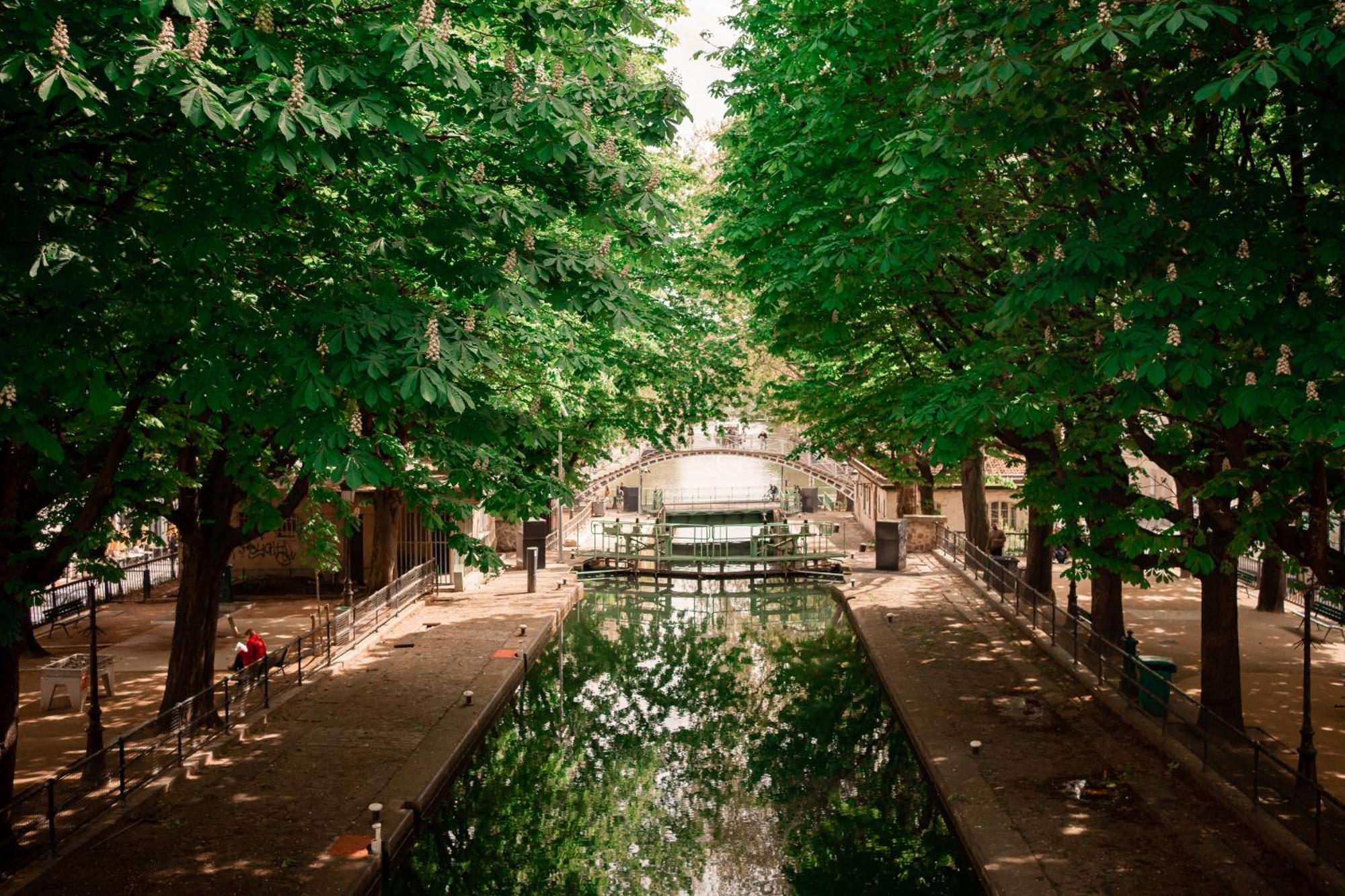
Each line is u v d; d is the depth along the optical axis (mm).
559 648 30578
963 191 13727
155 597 33312
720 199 21891
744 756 21016
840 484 61938
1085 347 12805
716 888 15070
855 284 15383
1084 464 15969
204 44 7996
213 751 17703
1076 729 19359
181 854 13672
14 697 13375
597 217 11578
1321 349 8977
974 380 13055
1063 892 12453
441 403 10305
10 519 12391
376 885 13734
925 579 39281
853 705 24609
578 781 19656
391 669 24719
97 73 8180
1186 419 11859
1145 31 8789
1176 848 13672
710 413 29969
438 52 8703
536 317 19156
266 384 9406
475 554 14523
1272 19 8398
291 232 11375
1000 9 10352
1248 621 28578
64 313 9352
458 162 11477
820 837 16766
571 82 11219
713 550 46438
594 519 57312
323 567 23047
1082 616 26625
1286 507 11555
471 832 17203
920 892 14602
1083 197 11477
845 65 15516
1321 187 13383
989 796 15836
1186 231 10336
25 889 12312
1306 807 14203
